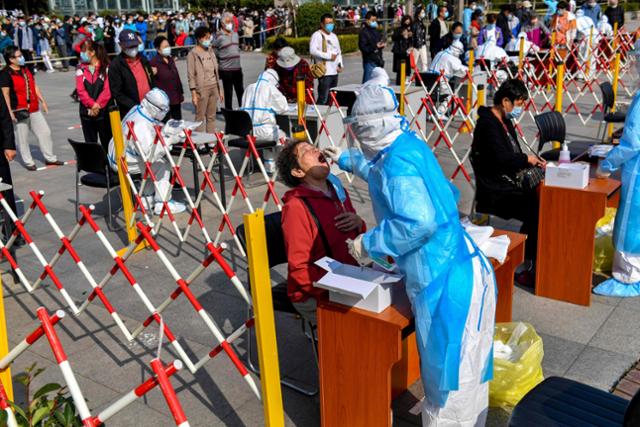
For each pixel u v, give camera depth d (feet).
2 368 7.90
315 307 10.49
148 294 16.24
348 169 10.92
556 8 53.21
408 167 8.36
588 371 12.06
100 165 19.79
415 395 11.90
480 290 8.71
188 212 22.30
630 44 46.44
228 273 9.77
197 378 12.46
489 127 15.88
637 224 14.35
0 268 18.06
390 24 84.43
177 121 20.57
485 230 10.61
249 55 78.07
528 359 10.99
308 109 27.53
